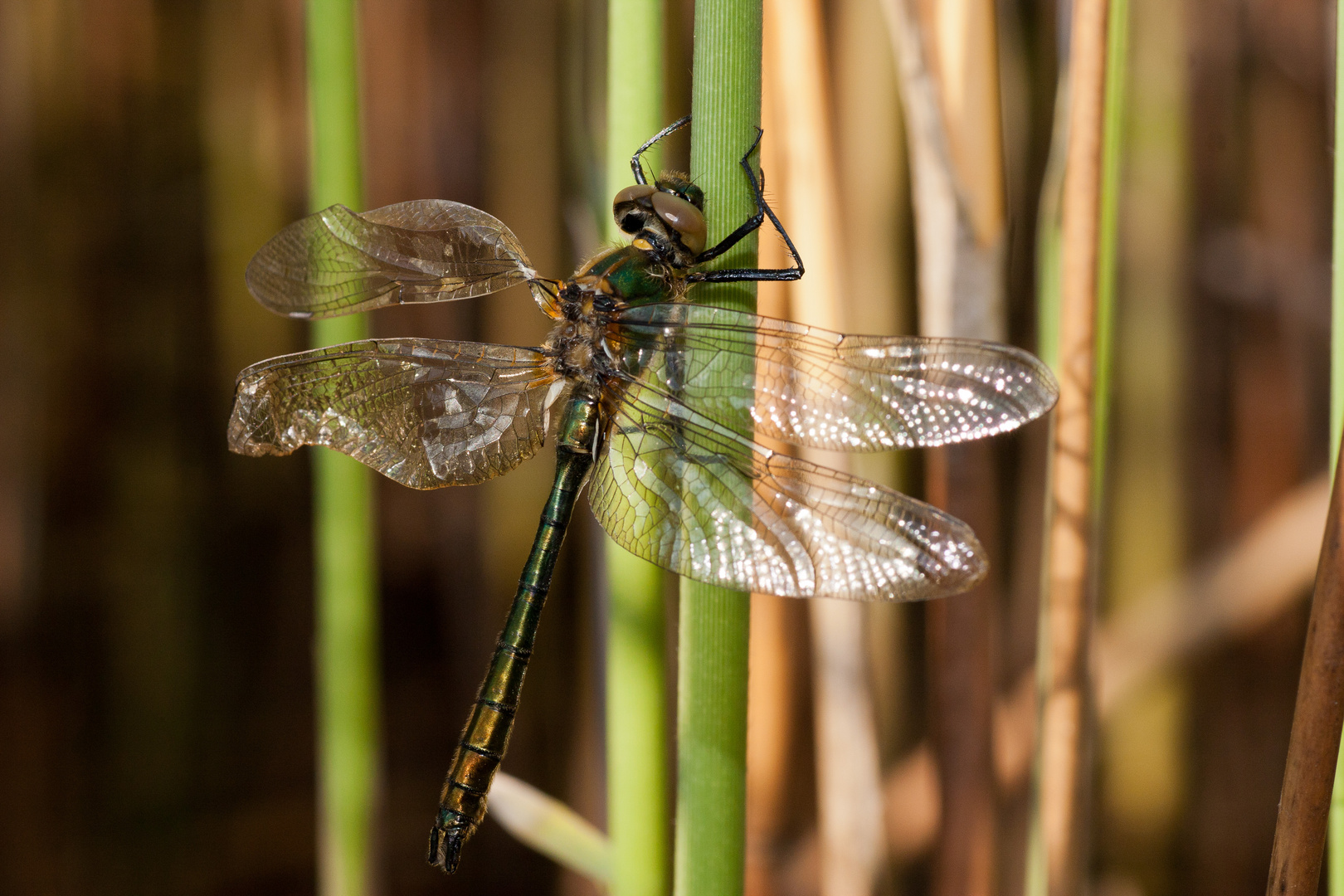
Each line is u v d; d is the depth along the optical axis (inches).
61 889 20.3
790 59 15.8
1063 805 15.7
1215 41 18.3
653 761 15.4
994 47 15.8
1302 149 18.9
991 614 16.5
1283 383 19.3
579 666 19.8
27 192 21.8
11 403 21.7
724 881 14.8
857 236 17.8
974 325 15.9
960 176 15.9
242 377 15.7
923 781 17.9
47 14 21.7
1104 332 15.5
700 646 14.8
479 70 21.5
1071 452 15.6
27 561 21.7
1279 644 19.3
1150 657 18.1
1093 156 15.4
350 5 15.7
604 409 15.7
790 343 15.4
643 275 15.7
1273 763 18.8
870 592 15.2
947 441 15.2
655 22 15.3
